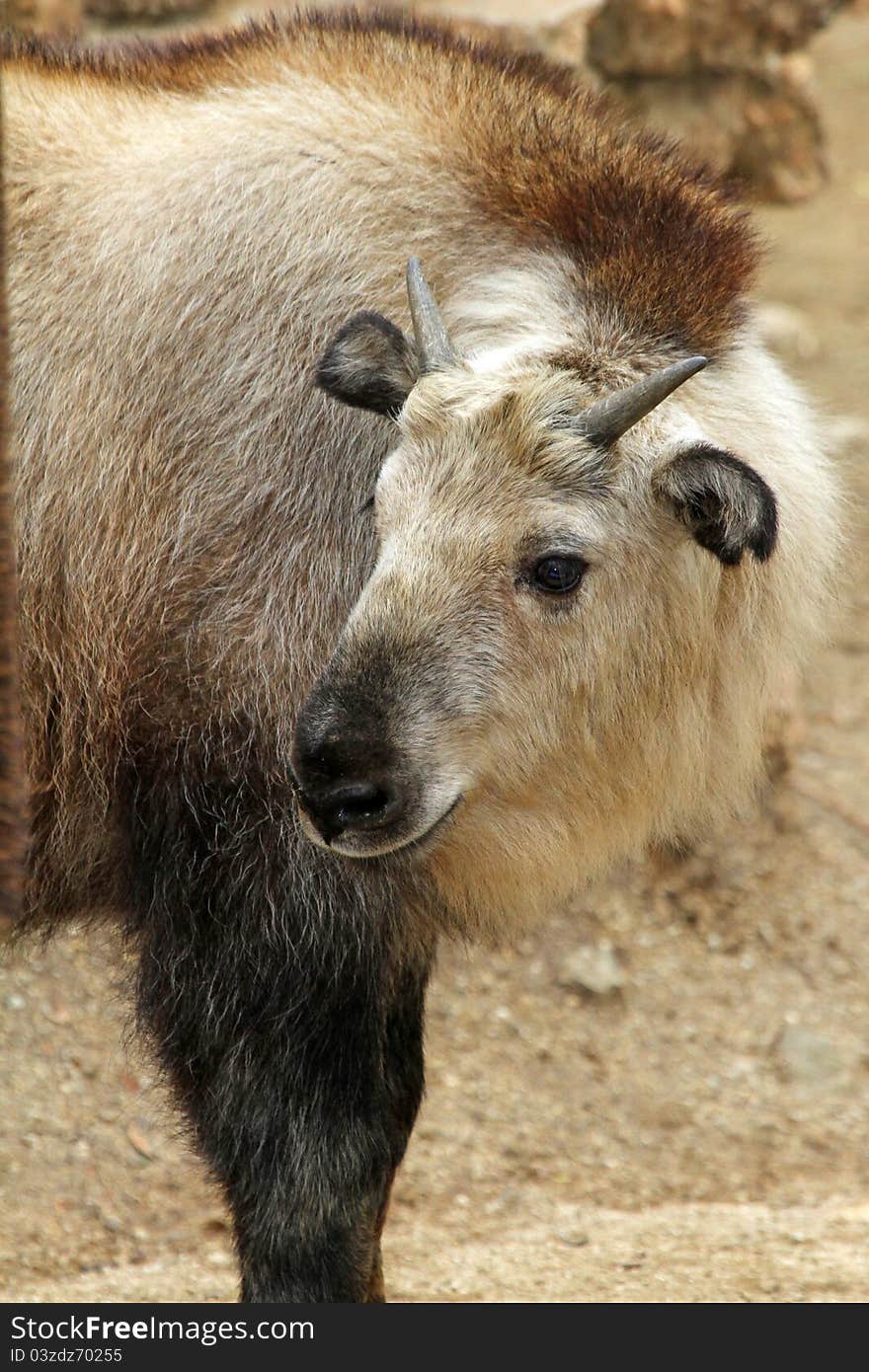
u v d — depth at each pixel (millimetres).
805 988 19266
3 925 6004
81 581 11172
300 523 10930
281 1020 10945
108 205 11359
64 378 11172
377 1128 11344
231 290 11078
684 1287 13219
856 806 21625
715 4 35688
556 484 9594
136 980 11625
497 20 26891
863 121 42281
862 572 26094
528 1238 15086
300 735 9297
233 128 11508
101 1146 15648
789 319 32062
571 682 10016
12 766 5887
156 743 10984
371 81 11656
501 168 11203
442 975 18391
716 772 11469
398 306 10977
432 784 9492
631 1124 17328
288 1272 11203
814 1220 15367
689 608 10383
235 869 10867
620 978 18797
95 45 13555
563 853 10766
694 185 11812
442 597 9484
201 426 10992
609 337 10469
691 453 9656
